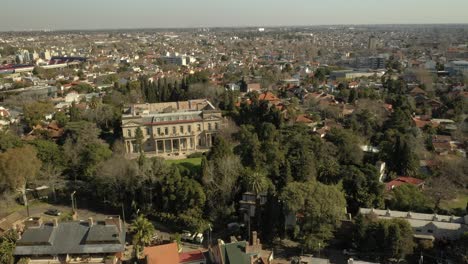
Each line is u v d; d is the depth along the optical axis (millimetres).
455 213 131125
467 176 158375
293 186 122625
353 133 190875
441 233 116312
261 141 170625
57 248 102375
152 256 102062
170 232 131375
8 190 146125
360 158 164625
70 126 184000
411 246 109250
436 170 163875
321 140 169500
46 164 158750
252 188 132500
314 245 114812
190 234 128500
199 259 104250
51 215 141625
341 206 119750
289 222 124625
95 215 143125
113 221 107250
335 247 119750
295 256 115812
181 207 134500
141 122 197250
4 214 140500
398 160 164375
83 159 161500
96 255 103375
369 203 132750
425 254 111062
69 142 168625
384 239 109375
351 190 137125
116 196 145250
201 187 135750
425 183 155625
